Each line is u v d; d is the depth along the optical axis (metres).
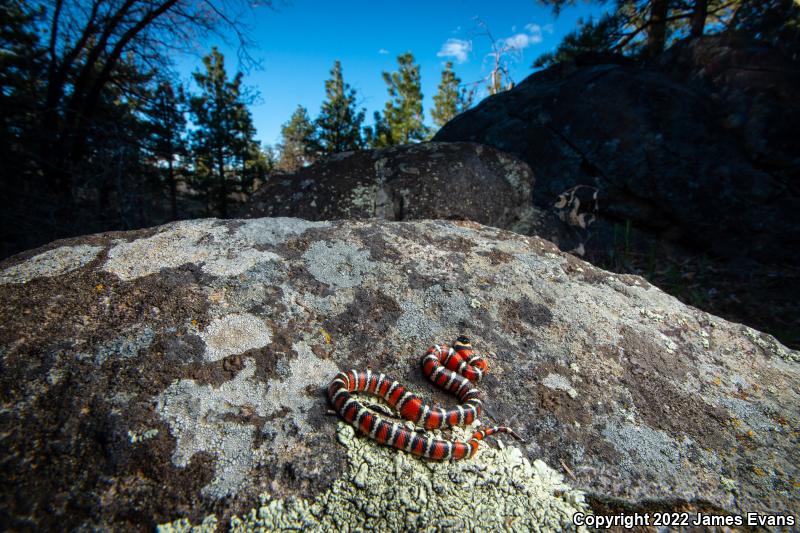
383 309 0.48
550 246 0.64
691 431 0.40
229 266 0.48
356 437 0.36
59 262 0.46
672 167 1.32
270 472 0.33
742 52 1.44
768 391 0.45
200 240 0.51
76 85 1.72
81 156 1.66
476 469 0.35
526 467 0.36
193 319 0.42
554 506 0.33
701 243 1.31
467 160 1.04
